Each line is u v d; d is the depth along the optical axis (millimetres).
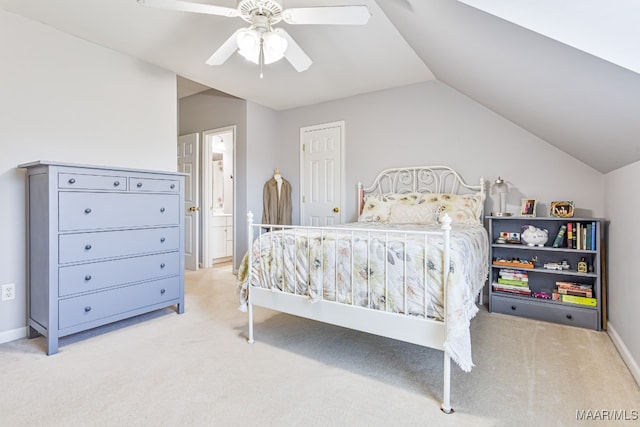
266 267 2234
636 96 1164
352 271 1875
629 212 1998
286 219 4547
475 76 2365
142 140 3076
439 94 3518
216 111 4711
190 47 2814
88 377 1818
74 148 2643
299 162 4586
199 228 4973
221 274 4547
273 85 3744
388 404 1588
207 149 4926
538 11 1123
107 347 2207
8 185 2322
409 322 1675
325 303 1968
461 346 1537
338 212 4227
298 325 2645
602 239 2666
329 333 2477
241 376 1838
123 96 2941
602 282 2582
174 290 2850
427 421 1464
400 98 3758
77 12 2314
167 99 3271
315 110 4434
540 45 1237
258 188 4551
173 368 1922
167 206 2793
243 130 4402
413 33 2340
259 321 2734
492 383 1773
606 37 1024
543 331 2520
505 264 2959
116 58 2891
